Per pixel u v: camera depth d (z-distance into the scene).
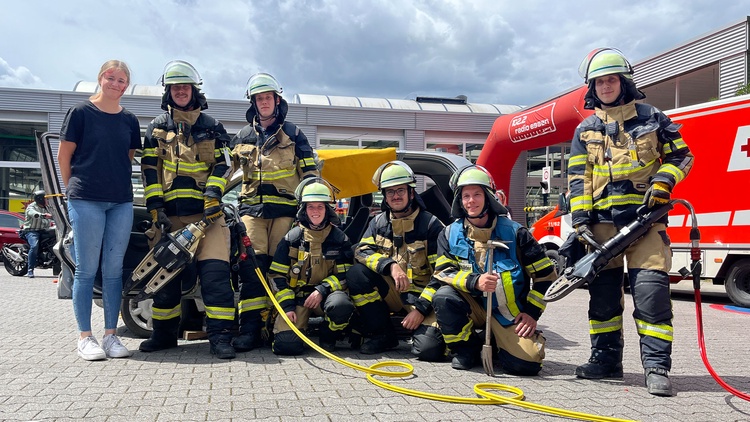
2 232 15.02
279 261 4.75
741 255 8.75
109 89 4.29
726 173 8.84
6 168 19.25
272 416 3.01
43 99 18.19
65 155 4.23
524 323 4.03
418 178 6.19
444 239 4.34
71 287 5.47
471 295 4.25
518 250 4.21
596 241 3.83
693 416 3.09
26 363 4.16
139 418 2.95
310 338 5.31
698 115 9.26
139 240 5.43
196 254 4.64
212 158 4.67
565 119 8.76
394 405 3.24
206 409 3.11
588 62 3.90
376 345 4.77
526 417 3.06
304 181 4.79
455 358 4.25
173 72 4.51
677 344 5.41
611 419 2.98
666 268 3.61
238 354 4.64
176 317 4.83
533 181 20.50
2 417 2.93
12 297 8.80
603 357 3.95
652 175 3.70
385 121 19.97
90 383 3.62
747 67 13.09
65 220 5.18
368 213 6.04
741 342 5.56
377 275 4.78
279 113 5.02
